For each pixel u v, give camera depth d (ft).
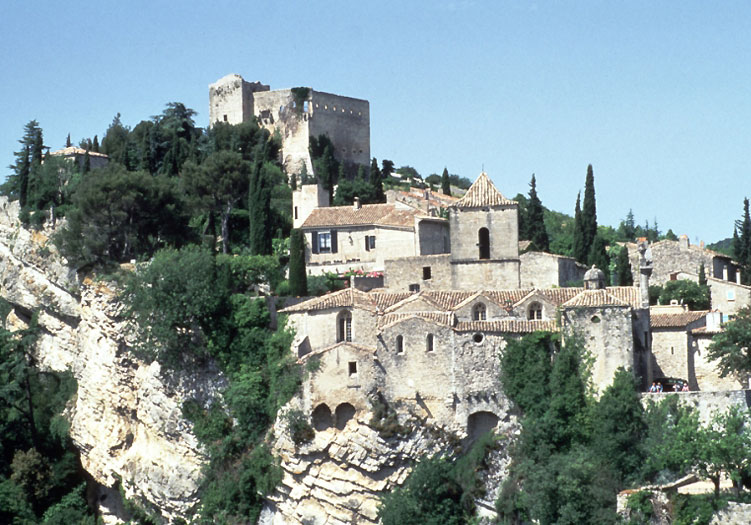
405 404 408.05
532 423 399.44
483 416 411.95
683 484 374.84
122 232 514.68
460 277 470.80
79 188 530.68
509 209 467.52
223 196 580.30
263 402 430.20
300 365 411.75
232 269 493.36
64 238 501.97
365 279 496.64
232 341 445.37
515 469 396.37
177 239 535.60
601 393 399.03
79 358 492.54
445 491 399.44
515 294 433.89
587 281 435.12
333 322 419.13
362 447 403.75
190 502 435.94
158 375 446.19
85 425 482.69
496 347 410.52
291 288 489.26
